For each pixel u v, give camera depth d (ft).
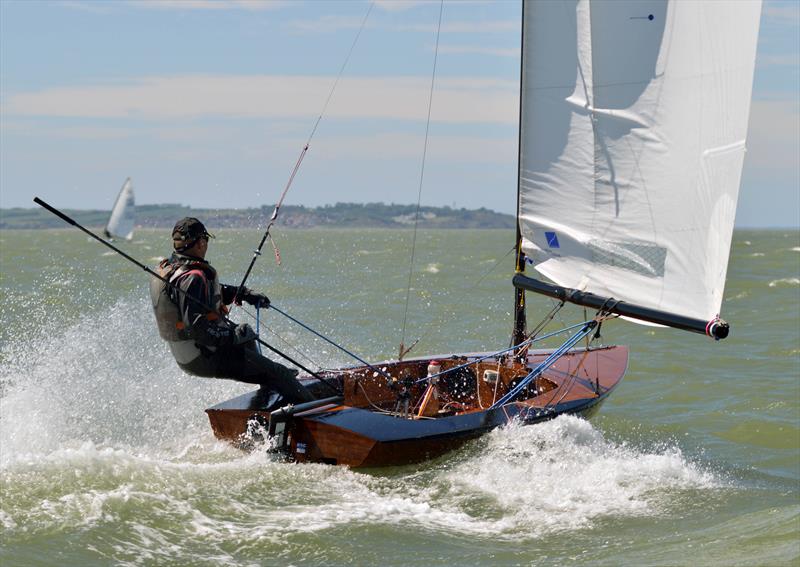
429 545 45.60
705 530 48.49
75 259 313.32
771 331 128.67
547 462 59.11
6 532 43.57
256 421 57.67
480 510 51.62
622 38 62.44
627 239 63.67
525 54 65.67
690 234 61.21
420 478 56.39
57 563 40.93
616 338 124.06
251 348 58.34
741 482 59.82
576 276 65.92
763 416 80.43
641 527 49.32
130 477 51.93
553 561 43.75
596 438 62.03
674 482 57.98
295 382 59.16
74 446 61.82
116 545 43.27
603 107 63.57
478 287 198.18
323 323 129.59
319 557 43.52
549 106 65.41
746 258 336.90
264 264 280.72
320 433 56.49
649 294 62.95
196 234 54.95
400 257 364.38
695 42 60.13
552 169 65.92
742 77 58.44
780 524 48.29
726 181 59.57
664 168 61.93
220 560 42.55
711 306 60.44
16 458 53.06
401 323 132.87
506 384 70.54
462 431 57.88
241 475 54.39
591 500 53.93
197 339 54.19
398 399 64.18
